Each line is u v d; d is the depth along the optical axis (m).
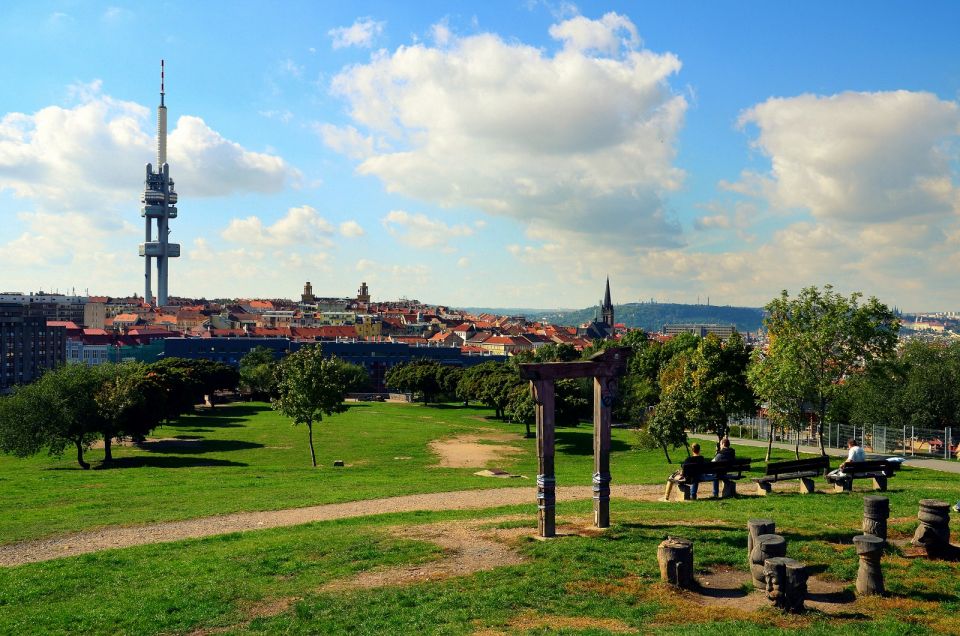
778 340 56.28
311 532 27.98
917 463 47.72
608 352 24.69
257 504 36.66
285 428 102.19
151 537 29.69
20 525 33.22
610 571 19.86
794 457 59.38
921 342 77.75
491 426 110.50
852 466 31.84
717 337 65.19
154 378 96.69
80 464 69.31
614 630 15.97
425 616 17.50
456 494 38.06
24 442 68.12
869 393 71.75
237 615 18.70
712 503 29.67
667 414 62.47
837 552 20.53
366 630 16.95
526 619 16.95
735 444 73.44
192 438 91.12
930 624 15.70
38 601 21.12
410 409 141.75
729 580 19.20
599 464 24.94
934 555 19.88
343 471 57.09
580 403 97.94
